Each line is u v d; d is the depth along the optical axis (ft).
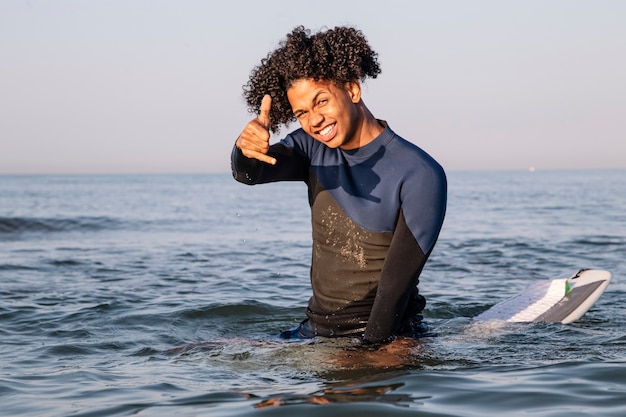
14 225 53.26
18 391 11.46
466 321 15.47
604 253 33.99
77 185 252.83
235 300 20.74
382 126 12.86
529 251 35.01
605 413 9.70
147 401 10.59
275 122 12.96
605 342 13.89
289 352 12.70
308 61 11.56
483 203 85.35
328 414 9.62
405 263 12.34
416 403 10.07
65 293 22.93
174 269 29.50
